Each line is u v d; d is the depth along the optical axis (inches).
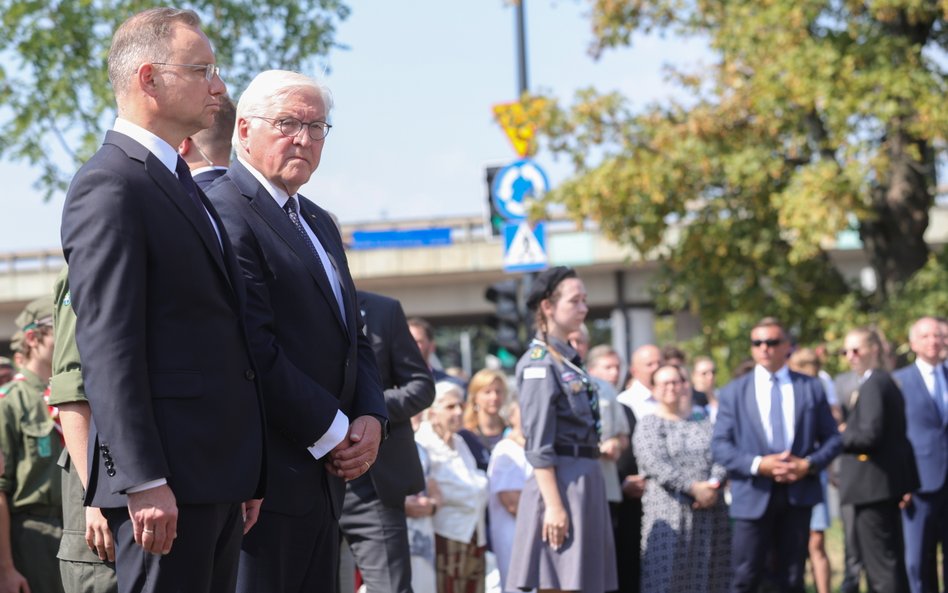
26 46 382.9
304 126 173.5
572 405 269.4
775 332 347.3
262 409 151.5
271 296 168.4
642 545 329.7
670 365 335.9
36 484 217.6
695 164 718.5
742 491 343.9
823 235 655.8
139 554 142.3
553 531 264.1
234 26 401.7
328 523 170.7
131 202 140.1
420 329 351.6
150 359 141.4
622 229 757.9
